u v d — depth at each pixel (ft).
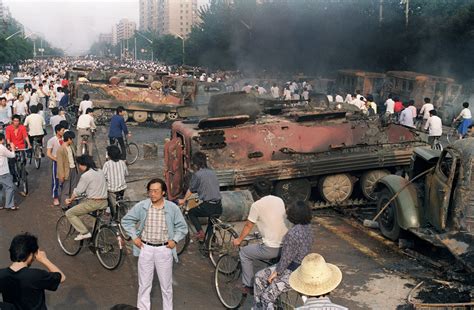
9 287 15.49
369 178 38.52
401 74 99.76
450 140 70.59
